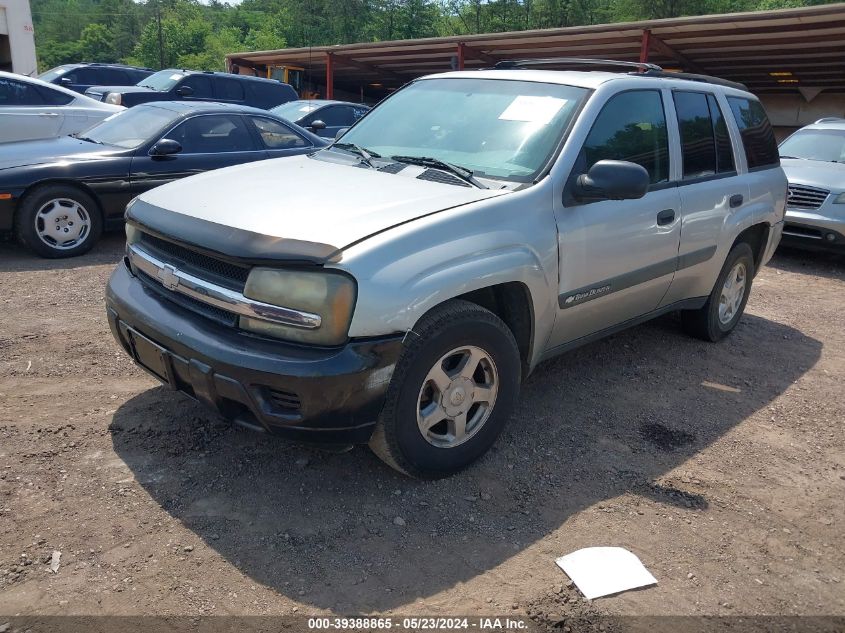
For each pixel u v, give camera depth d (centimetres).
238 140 824
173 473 324
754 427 416
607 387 456
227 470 328
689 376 485
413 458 310
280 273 276
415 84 469
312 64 2673
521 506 317
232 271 293
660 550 293
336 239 280
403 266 283
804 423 426
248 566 266
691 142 464
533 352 363
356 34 5394
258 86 1577
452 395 317
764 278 819
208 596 250
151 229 325
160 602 245
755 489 347
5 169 673
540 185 349
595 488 336
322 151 434
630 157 408
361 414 281
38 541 272
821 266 896
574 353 512
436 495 320
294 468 333
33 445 339
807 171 898
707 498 335
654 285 439
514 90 413
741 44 1783
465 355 319
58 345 466
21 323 506
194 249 300
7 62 1828
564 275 360
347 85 3297
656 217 418
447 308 304
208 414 379
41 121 917
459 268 300
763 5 4153
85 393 398
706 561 289
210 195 339
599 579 271
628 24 1692
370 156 402
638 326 586
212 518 293
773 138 583
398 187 343
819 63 1952
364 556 276
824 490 351
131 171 735
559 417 409
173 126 779
